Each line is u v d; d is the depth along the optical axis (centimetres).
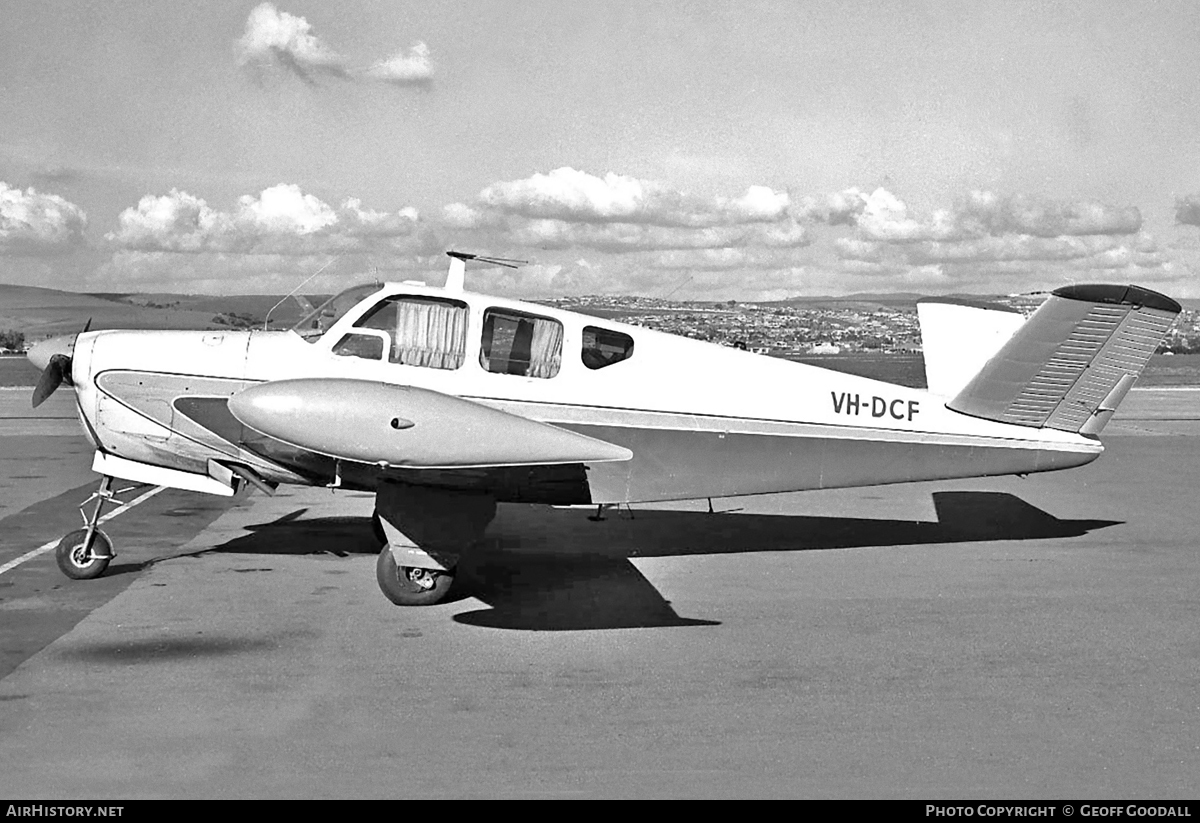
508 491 703
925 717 473
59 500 1081
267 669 538
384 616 644
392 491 660
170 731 452
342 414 605
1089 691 509
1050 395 802
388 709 481
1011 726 462
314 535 904
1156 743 442
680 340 772
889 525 993
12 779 401
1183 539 916
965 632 615
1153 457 1571
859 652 574
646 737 448
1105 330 780
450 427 611
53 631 603
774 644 590
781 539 913
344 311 730
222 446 721
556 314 744
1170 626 627
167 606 662
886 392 796
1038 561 820
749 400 768
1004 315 809
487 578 753
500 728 458
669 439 751
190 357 721
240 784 398
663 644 589
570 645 588
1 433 1844
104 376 719
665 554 845
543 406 731
